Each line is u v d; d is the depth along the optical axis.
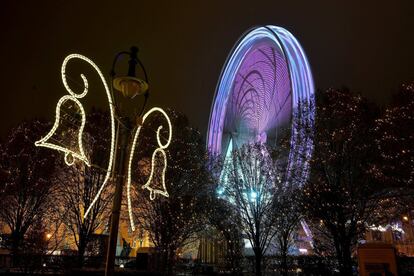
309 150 27.59
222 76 46.03
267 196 31.22
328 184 26.48
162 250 28.45
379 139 28.56
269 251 33.97
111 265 7.99
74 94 9.04
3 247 33.69
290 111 30.09
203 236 36.94
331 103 29.55
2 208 33.44
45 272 24.53
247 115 39.81
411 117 28.12
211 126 44.75
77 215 30.86
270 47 36.28
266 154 32.81
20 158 33.78
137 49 9.58
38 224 32.62
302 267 27.05
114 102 9.26
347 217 25.81
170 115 35.12
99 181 31.50
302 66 30.48
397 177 27.58
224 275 30.23
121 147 9.01
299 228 32.78
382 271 13.04
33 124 34.38
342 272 24.25
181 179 34.03
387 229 33.75
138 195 31.98
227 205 33.78
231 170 33.81
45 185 33.19
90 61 9.34
